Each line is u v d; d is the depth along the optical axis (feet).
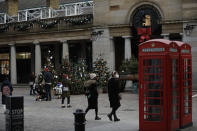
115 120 49.62
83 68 103.40
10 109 35.63
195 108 63.72
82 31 126.31
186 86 44.70
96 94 51.01
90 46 138.92
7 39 145.28
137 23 112.98
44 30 134.82
